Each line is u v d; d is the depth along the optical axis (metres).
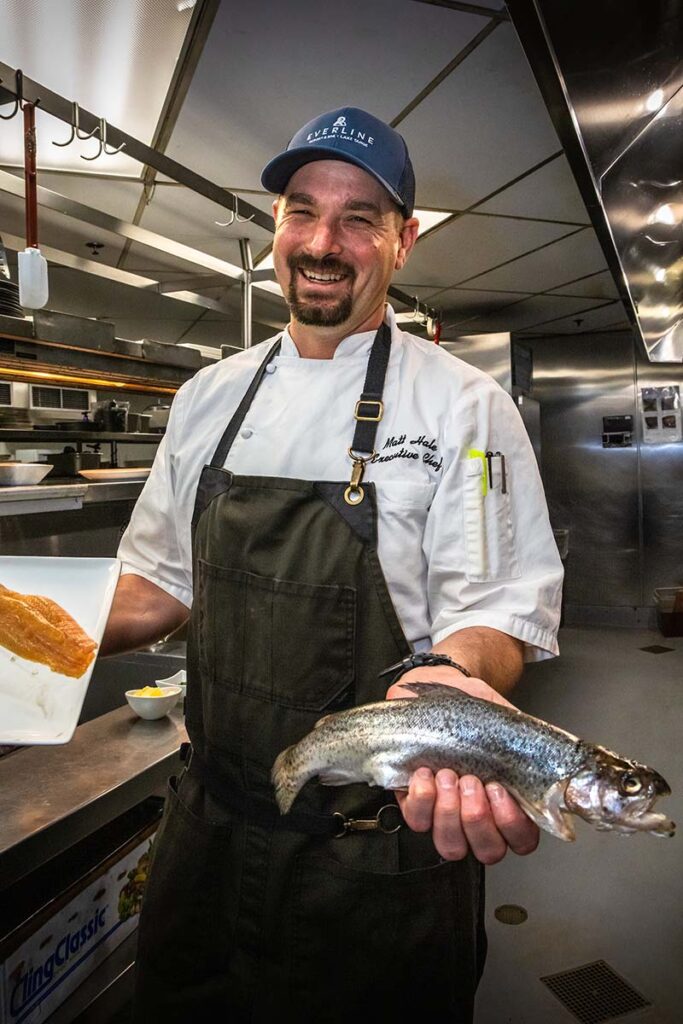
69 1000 1.95
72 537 2.72
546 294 5.65
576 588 7.89
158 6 2.07
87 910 2.02
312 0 2.07
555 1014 2.21
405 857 1.25
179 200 3.50
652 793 0.85
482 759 0.93
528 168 3.26
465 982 1.31
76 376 2.69
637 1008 2.23
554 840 3.29
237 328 6.44
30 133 2.04
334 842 1.25
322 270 1.36
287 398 1.46
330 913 1.25
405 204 1.40
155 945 1.41
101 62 2.35
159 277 4.77
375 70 2.46
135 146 2.49
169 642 2.97
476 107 2.71
